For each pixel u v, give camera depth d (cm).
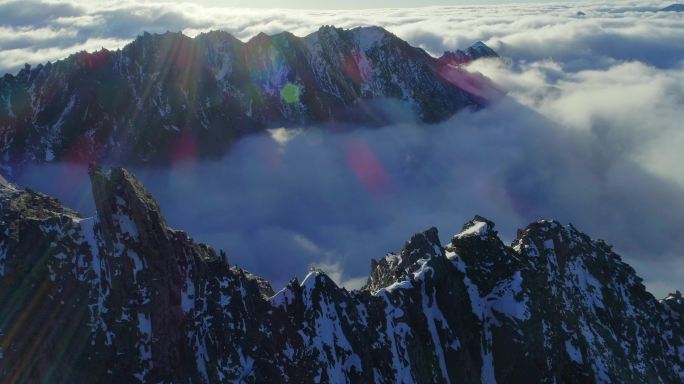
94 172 7650
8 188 8762
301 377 7600
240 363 7575
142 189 7925
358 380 7781
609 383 8681
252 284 8075
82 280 7525
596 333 9169
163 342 7369
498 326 8925
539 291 9125
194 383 7369
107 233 7569
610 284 10019
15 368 7112
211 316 7656
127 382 7181
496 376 8719
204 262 7888
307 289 8094
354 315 8138
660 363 9538
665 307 10462
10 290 7412
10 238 7669
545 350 8712
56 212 8488
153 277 7500
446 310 8781
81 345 7244
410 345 8162
